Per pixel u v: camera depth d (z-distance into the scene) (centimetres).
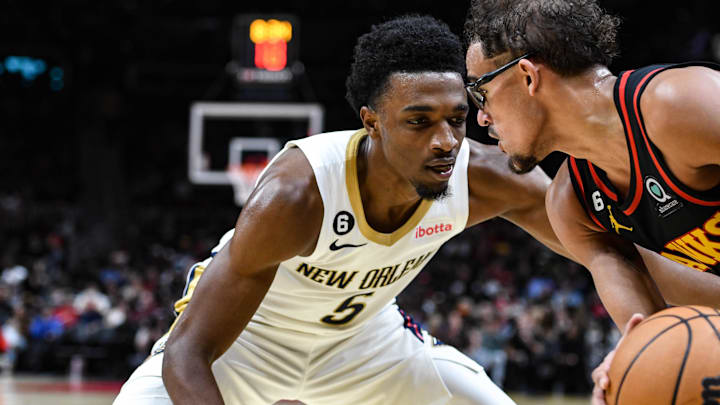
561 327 894
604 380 152
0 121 1689
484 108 181
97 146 1513
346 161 194
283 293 215
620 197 176
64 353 977
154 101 1708
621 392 148
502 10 171
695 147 146
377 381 229
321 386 229
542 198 220
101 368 984
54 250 1407
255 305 188
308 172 191
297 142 199
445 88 180
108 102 1515
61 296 1110
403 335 234
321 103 1605
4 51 1606
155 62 1638
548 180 223
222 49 1638
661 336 147
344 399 232
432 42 181
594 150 168
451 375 228
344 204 194
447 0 1512
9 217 1493
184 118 1717
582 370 858
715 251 174
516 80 169
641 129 155
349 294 213
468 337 893
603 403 154
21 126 1689
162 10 1594
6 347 985
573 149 172
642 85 154
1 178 1634
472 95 182
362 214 196
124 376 970
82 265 1336
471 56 178
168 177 1691
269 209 184
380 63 184
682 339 144
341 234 196
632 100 155
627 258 192
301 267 206
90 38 1485
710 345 141
